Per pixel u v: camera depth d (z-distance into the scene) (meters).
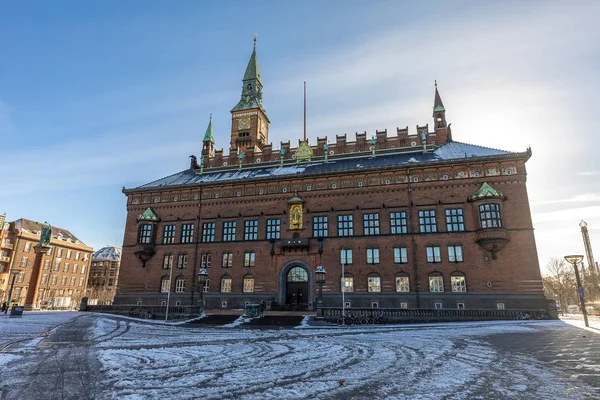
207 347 20.97
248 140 77.69
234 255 55.00
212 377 13.09
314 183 54.50
